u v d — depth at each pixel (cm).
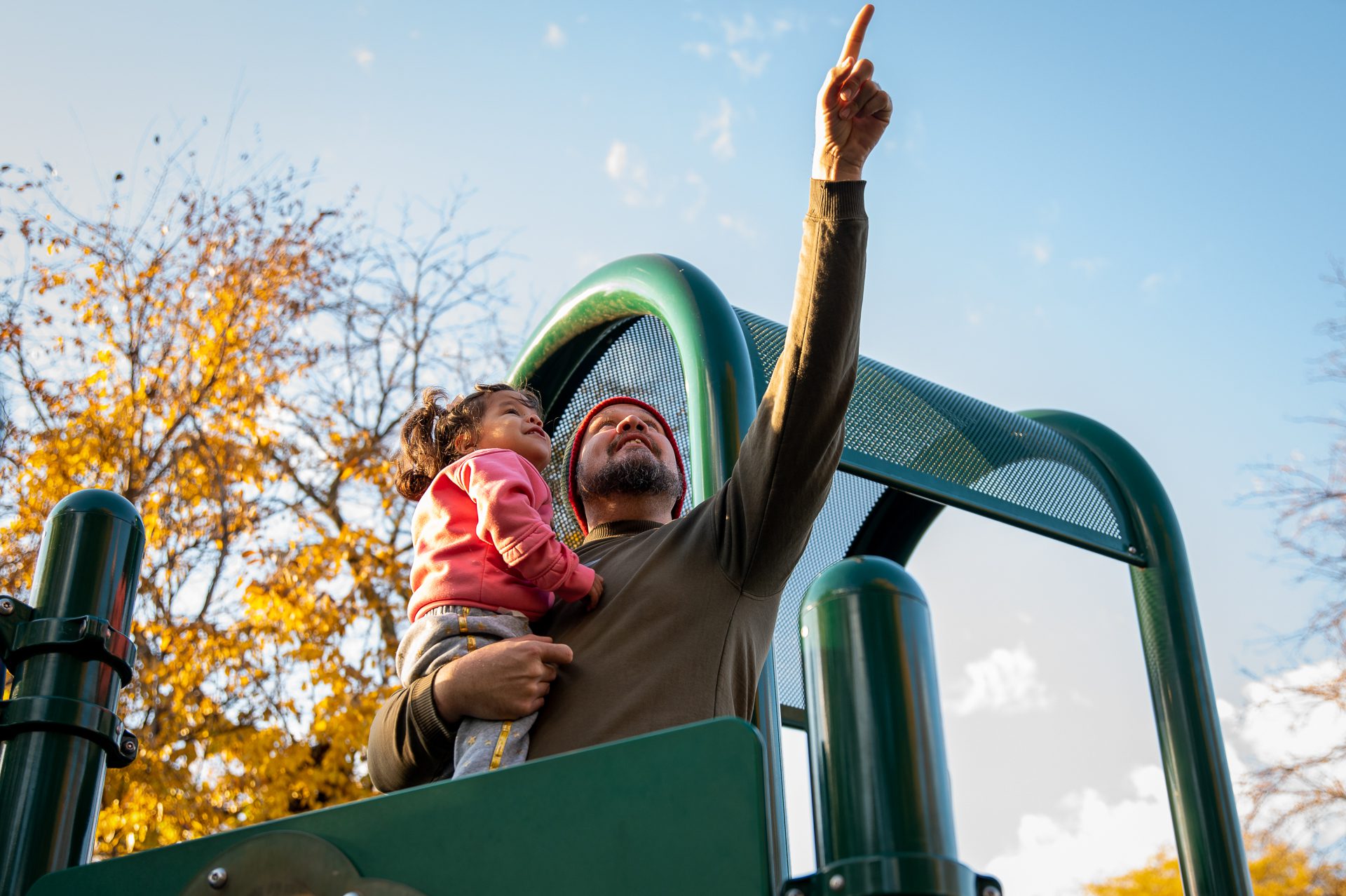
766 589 222
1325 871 1123
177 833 891
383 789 220
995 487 431
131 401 1012
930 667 127
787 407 212
